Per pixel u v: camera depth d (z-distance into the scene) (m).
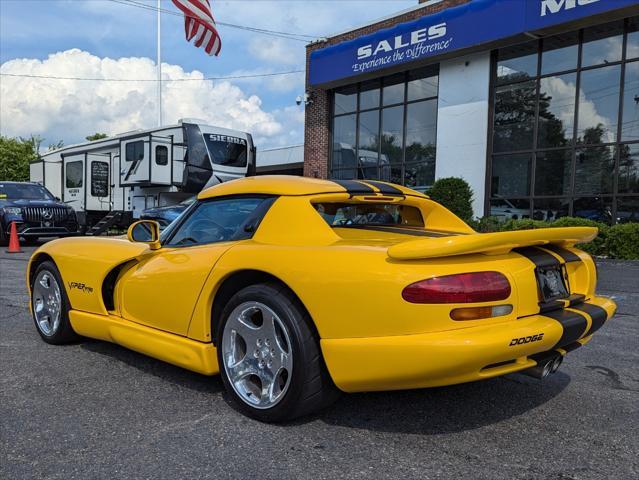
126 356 4.17
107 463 2.47
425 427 2.88
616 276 8.66
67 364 3.97
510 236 2.57
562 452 2.61
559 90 13.41
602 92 12.70
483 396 3.36
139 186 15.89
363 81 17.67
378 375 2.52
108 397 3.31
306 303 2.69
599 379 3.73
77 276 4.16
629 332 5.16
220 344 3.11
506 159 14.39
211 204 3.64
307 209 3.09
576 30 12.97
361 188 3.45
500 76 14.45
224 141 15.66
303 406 2.78
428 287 2.42
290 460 2.50
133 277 3.75
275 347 2.86
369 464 2.47
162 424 2.91
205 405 3.17
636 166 12.21
